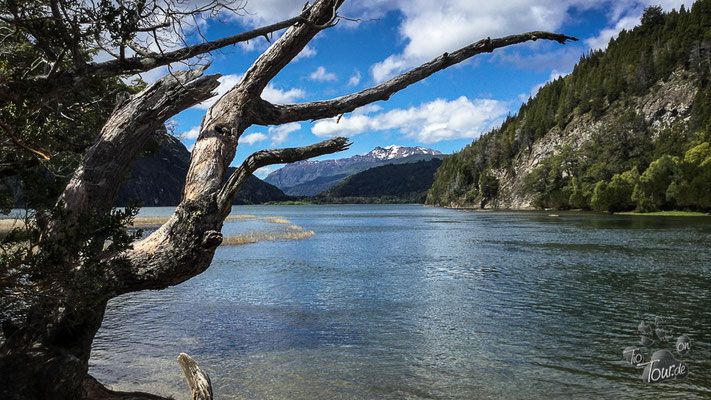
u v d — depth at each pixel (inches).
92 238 121.5
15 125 134.4
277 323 530.9
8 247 112.3
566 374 369.4
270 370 375.6
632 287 773.9
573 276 893.8
